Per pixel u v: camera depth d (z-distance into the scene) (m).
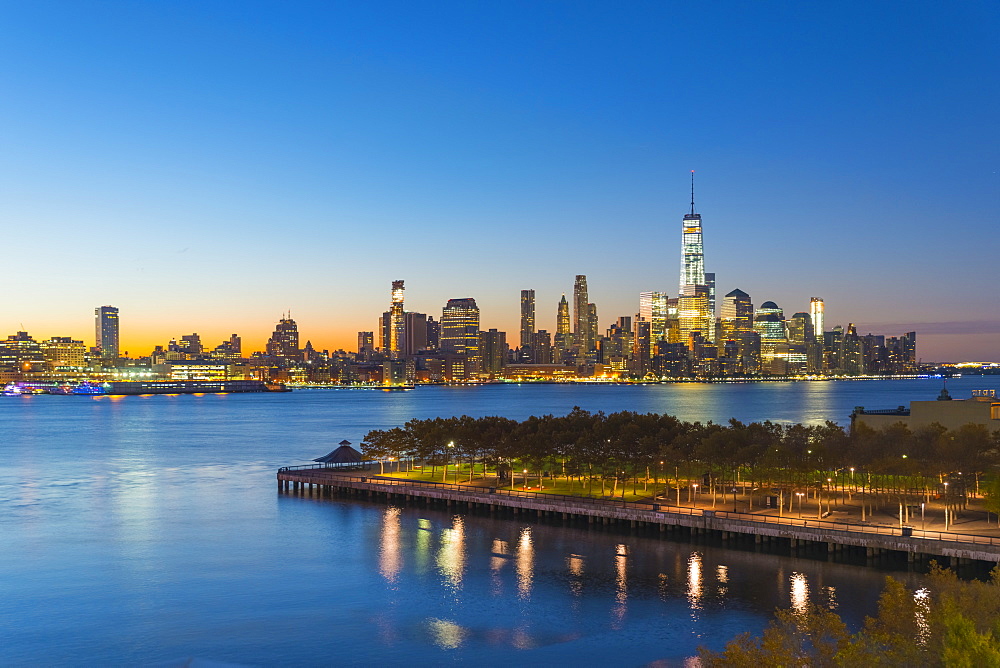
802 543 101.12
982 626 48.38
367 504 143.25
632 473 137.25
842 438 135.12
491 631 75.62
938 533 97.12
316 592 88.50
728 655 46.62
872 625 52.50
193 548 109.81
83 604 85.31
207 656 70.81
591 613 79.81
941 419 143.88
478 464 182.12
